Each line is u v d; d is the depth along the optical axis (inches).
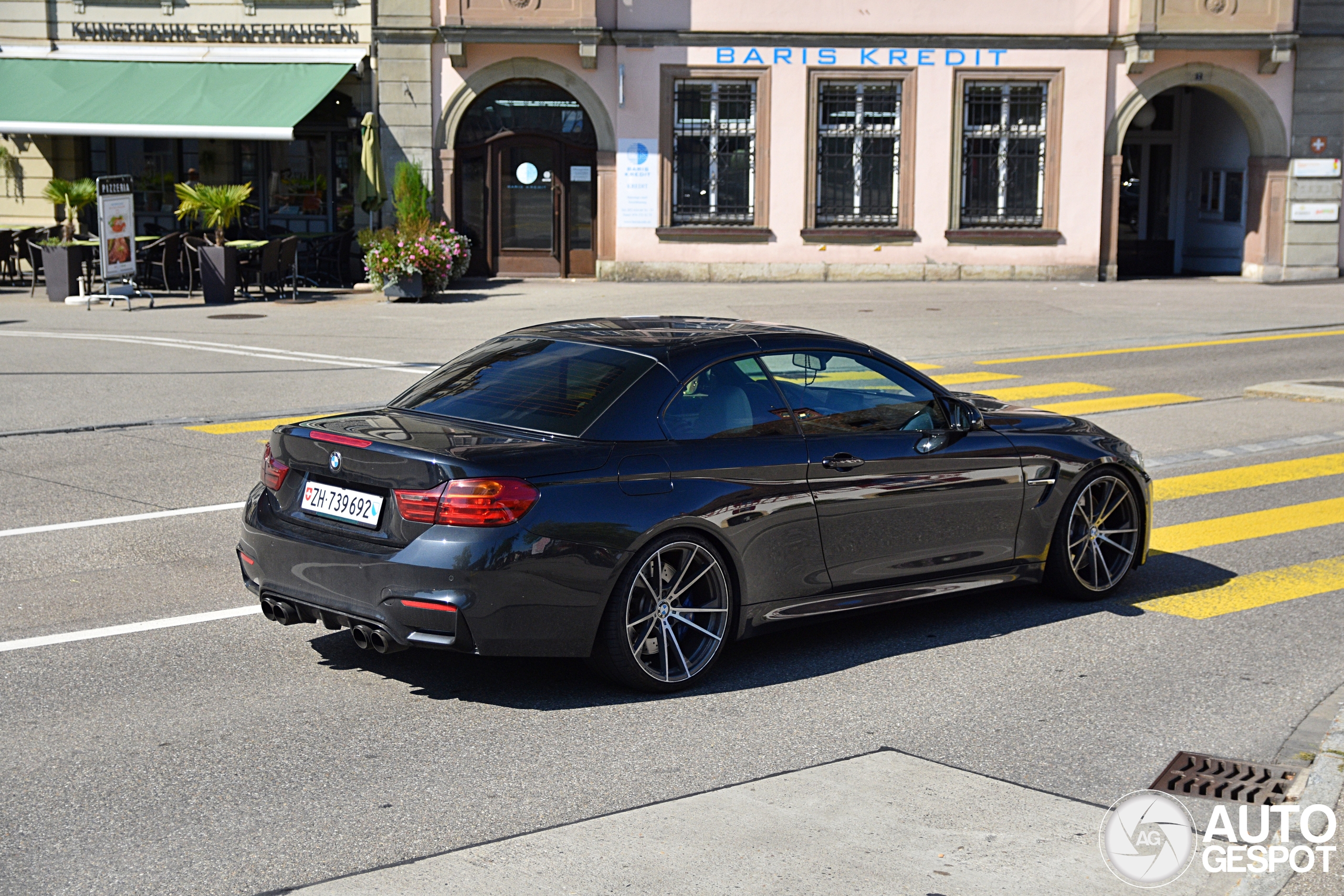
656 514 209.2
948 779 183.0
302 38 1002.7
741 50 995.9
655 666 217.0
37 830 165.6
